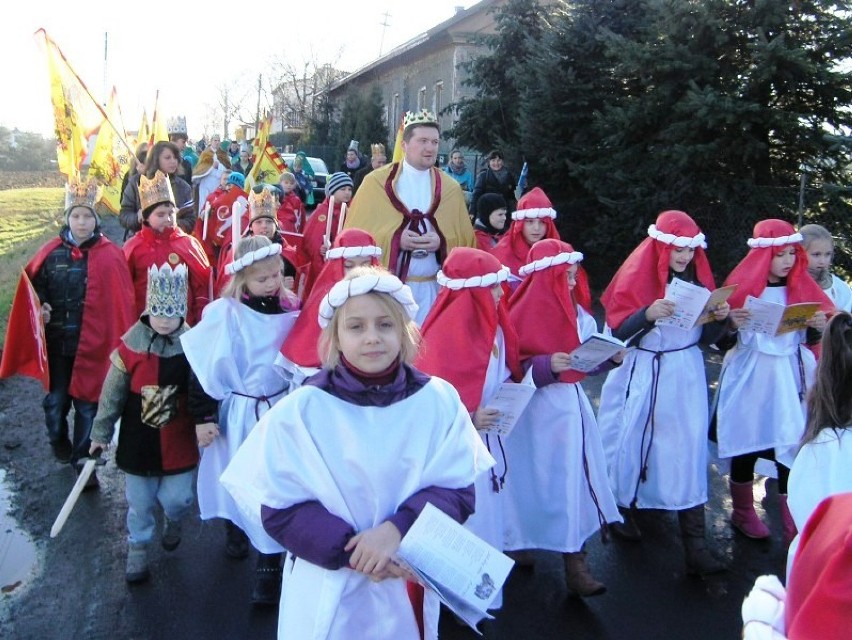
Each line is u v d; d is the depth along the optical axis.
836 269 10.23
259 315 4.13
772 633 1.80
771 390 4.84
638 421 4.56
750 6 10.77
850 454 2.49
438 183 5.53
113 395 4.15
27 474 5.74
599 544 4.88
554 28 13.47
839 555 1.58
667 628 3.94
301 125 48.75
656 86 11.42
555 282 4.09
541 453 4.12
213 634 3.84
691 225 4.48
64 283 5.53
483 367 3.65
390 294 2.37
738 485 4.98
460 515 2.32
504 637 3.86
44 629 3.86
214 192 9.91
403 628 2.39
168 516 4.38
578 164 12.30
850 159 10.49
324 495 2.24
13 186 31.05
